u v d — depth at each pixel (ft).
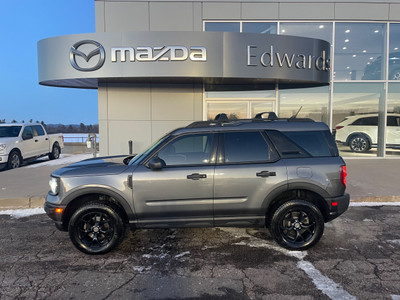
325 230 15.31
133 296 9.66
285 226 12.96
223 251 13.00
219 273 11.10
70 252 13.11
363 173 27.43
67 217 12.89
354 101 35.27
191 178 12.42
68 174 12.66
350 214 17.87
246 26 33.91
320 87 35.04
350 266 11.51
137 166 12.77
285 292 9.78
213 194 12.51
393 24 34.73
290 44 29.66
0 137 37.27
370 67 35.12
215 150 12.91
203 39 28.30
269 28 34.04
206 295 9.69
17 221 17.51
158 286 10.26
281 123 13.46
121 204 12.49
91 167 13.11
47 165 36.42
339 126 35.32
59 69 29.09
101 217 12.77
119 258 12.46
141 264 11.90
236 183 12.49
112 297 9.62
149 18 32.83
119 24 32.76
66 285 10.36
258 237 14.52
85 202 12.92
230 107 34.55
